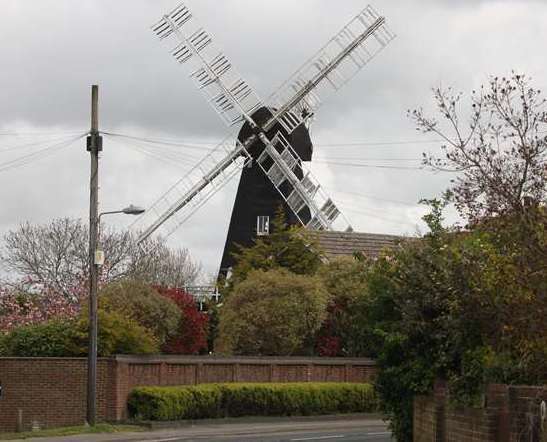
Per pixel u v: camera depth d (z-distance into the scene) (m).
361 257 29.62
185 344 46.91
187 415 38.56
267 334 46.75
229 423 40.09
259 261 55.91
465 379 17.69
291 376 44.75
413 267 19.56
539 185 14.58
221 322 48.19
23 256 66.25
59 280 65.50
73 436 32.44
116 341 38.44
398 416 21.27
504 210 14.82
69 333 38.22
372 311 21.06
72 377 36.66
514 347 15.30
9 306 55.97
